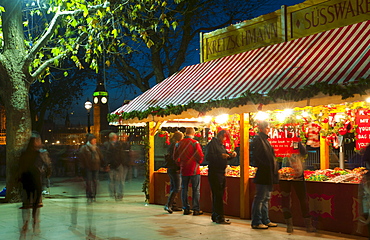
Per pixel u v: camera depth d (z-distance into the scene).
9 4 12.74
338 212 7.18
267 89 7.72
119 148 11.32
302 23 9.16
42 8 13.95
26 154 7.11
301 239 6.69
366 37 7.44
